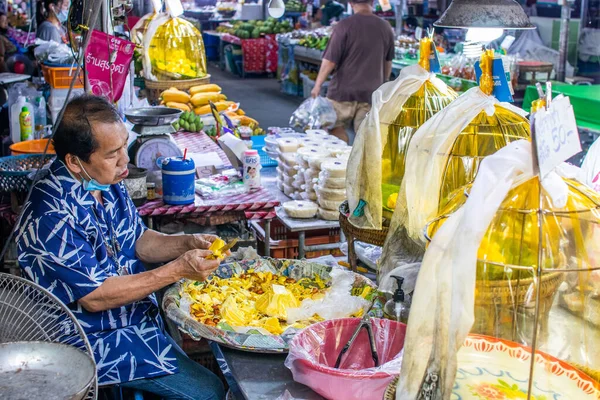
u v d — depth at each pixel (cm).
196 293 212
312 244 325
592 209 126
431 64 238
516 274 132
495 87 193
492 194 111
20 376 147
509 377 125
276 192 357
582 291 133
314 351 171
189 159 277
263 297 208
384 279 199
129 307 211
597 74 681
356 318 178
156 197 283
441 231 119
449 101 235
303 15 1338
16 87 511
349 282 218
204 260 202
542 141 109
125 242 227
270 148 409
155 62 505
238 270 231
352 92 557
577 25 689
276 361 179
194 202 281
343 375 153
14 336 175
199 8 1574
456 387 122
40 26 686
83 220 202
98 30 289
